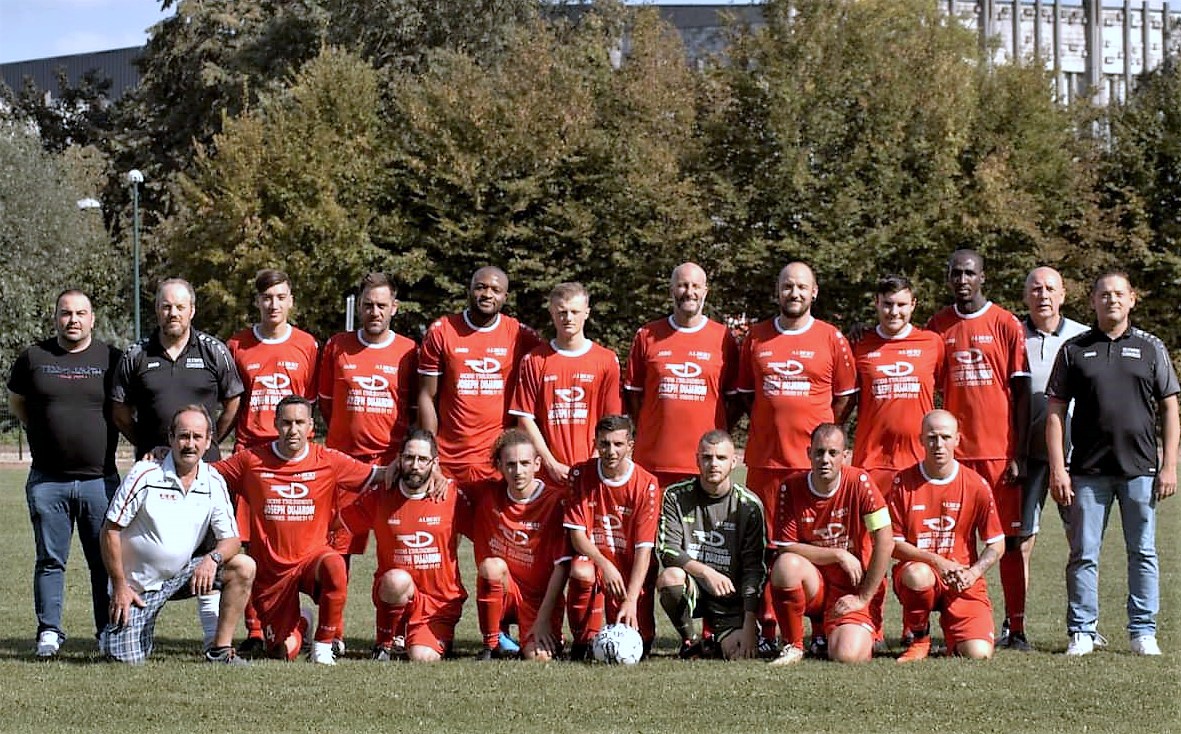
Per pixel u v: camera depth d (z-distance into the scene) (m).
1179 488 21.89
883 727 7.03
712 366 9.95
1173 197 39.88
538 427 10.12
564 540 9.38
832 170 37.75
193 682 8.09
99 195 55.69
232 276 39.72
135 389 9.42
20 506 21.20
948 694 7.78
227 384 9.66
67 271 44.22
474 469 10.23
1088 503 9.34
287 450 9.20
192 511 8.87
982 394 9.91
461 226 39.66
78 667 8.62
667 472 9.98
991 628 9.27
